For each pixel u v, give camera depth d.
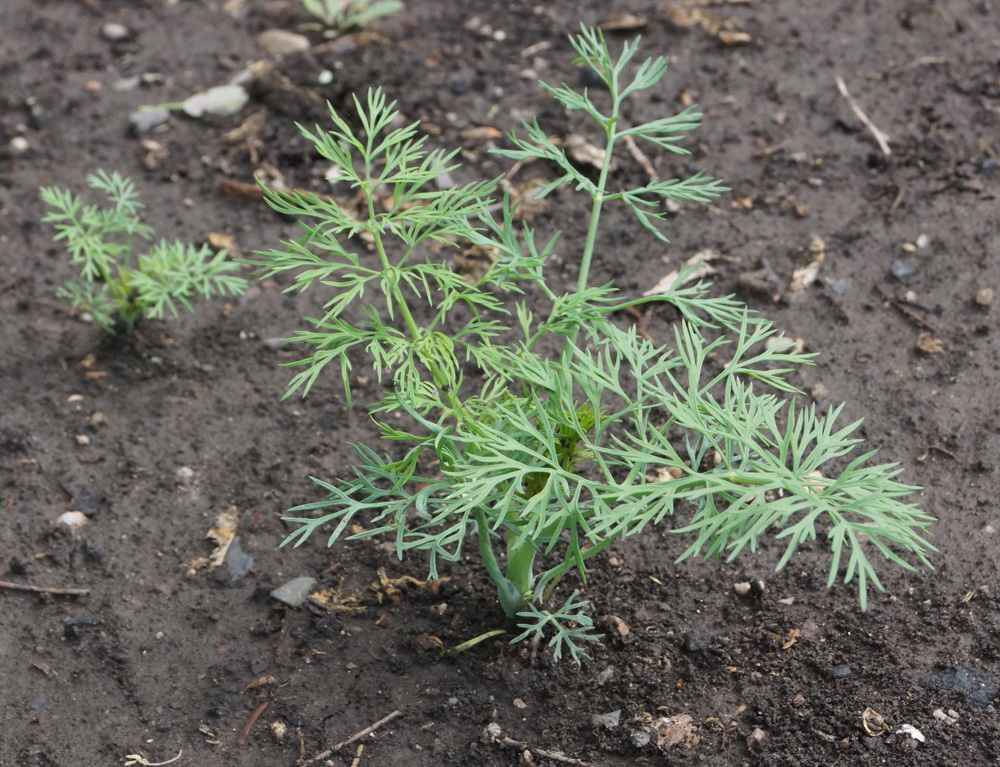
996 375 0.79
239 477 0.78
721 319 0.68
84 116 0.97
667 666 0.70
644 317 0.84
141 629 0.73
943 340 0.81
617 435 0.79
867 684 0.69
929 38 0.99
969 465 0.76
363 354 0.83
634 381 0.81
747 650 0.70
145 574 0.75
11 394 0.82
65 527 0.76
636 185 0.91
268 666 0.71
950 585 0.72
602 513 0.63
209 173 0.93
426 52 1.00
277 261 0.66
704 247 0.87
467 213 0.66
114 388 0.82
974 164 0.90
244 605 0.74
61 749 0.69
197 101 0.97
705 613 0.72
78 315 0.86
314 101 0.96
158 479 0.78
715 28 1.00
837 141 0.92
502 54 1.00
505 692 0.70
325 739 0.69
